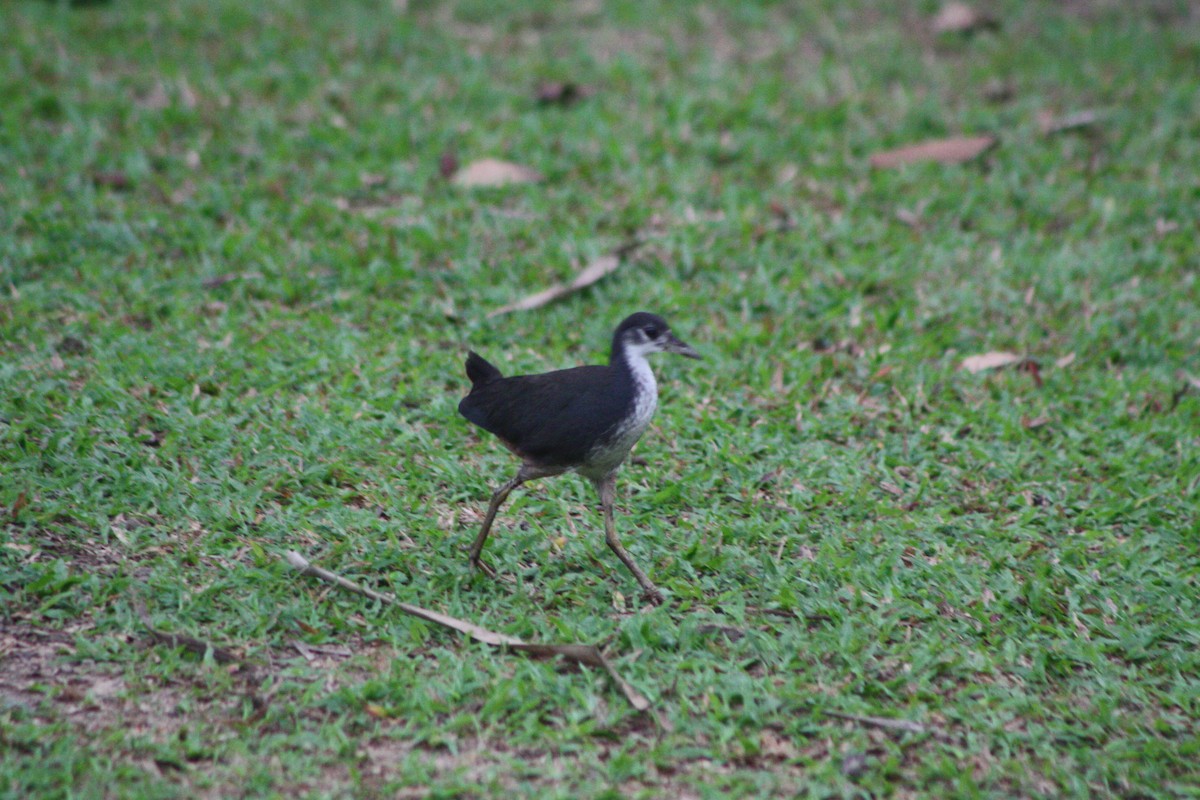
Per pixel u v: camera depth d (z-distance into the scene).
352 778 7.09
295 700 7.74
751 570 9.43
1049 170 16.28
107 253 13.32
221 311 12.55
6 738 7.10
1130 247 14.70
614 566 9.37
